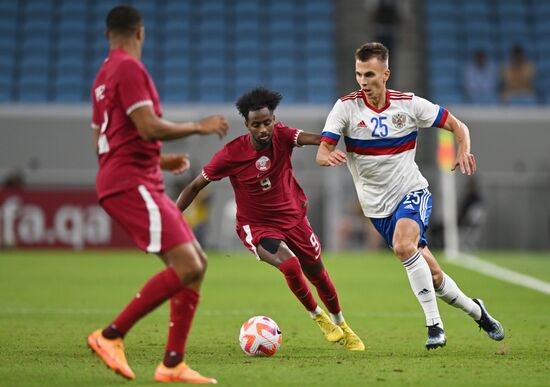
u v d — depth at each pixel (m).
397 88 86.19
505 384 19.03
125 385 18.52
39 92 85.50
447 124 24.53
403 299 39.59
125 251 65.75
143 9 92.88
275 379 19.50
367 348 25.25
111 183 18.98
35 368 20.91
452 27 90.00
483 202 69.50
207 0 94.12
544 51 90.81
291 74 88.12
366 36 87.88
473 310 24.91
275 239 24.69
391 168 24.53
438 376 20.03
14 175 67.00
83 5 92.69
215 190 67.81
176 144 71.44
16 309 34.72
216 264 57.59
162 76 87.75
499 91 85.00
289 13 93.25
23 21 91.31
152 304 18.69
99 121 19.45
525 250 69.38
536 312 35.38
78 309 35.03
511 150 75.25
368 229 68.69
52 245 65.62
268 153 24.91
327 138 24.27
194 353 24.00
